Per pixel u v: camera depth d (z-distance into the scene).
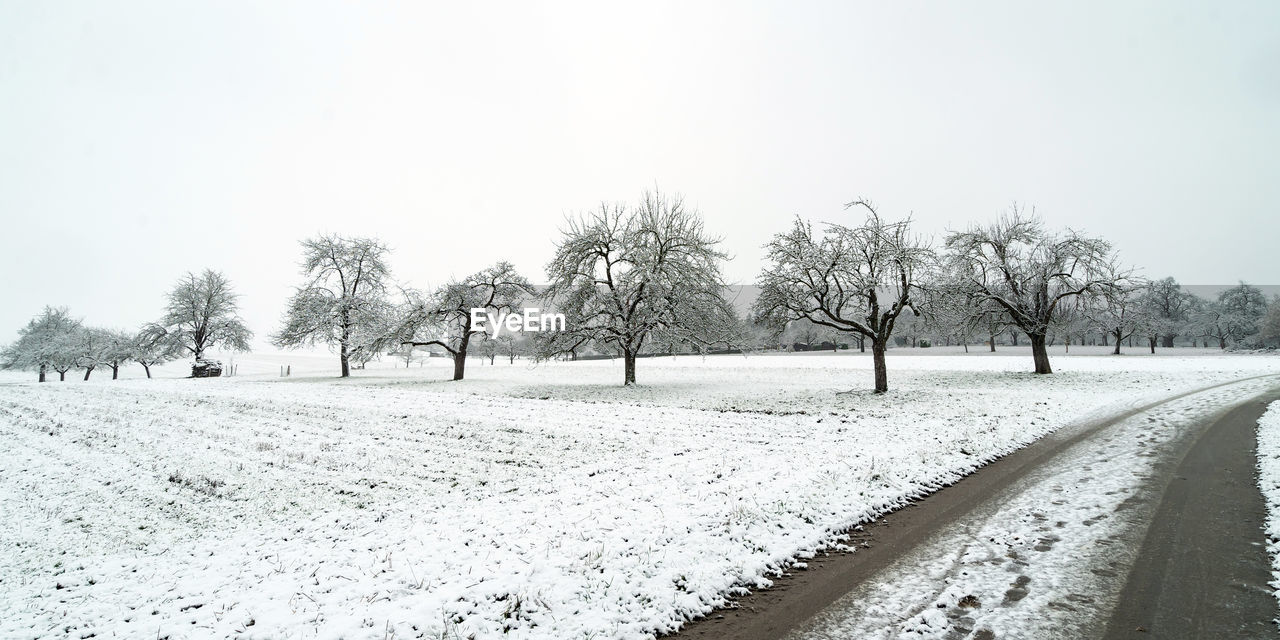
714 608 5.64
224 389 31.89
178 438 16.97
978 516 8.03
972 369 39.72
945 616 5.22
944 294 29.66
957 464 11.01
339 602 5.74
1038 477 10.05
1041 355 33.81
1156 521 7.46
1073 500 8.56
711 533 7.36
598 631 5.08
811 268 26.03
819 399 24.62
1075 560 6.34
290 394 28.58
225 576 7.01
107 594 6.74
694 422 17.98
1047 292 34.06
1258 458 10.51
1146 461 10.80
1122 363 40.47
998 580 5.92
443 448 15.09
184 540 9.12
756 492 9.06
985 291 33.91
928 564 6.43
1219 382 25.56
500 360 81.12
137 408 23.52
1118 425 15.12
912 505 8.78
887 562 6.57
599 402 24.67
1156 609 5.18
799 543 7.13
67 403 25.48
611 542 7.09
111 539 9.22
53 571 7.84
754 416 19.38
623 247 32.03
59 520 10.17
